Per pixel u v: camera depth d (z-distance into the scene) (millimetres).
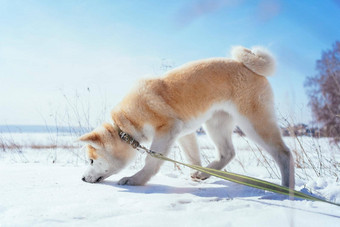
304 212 2156
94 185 3348
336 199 2719
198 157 4145
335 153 5348
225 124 4223
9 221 1844
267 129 3621
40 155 7043
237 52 3936
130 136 3793
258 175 4301
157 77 3953
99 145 3654
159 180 3855
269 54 3812
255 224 1811
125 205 2332
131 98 3852
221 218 1957
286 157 3473
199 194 2881
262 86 3773
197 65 3926
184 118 3764
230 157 4250
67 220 1885
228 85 3797
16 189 2840
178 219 1926
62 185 3201
